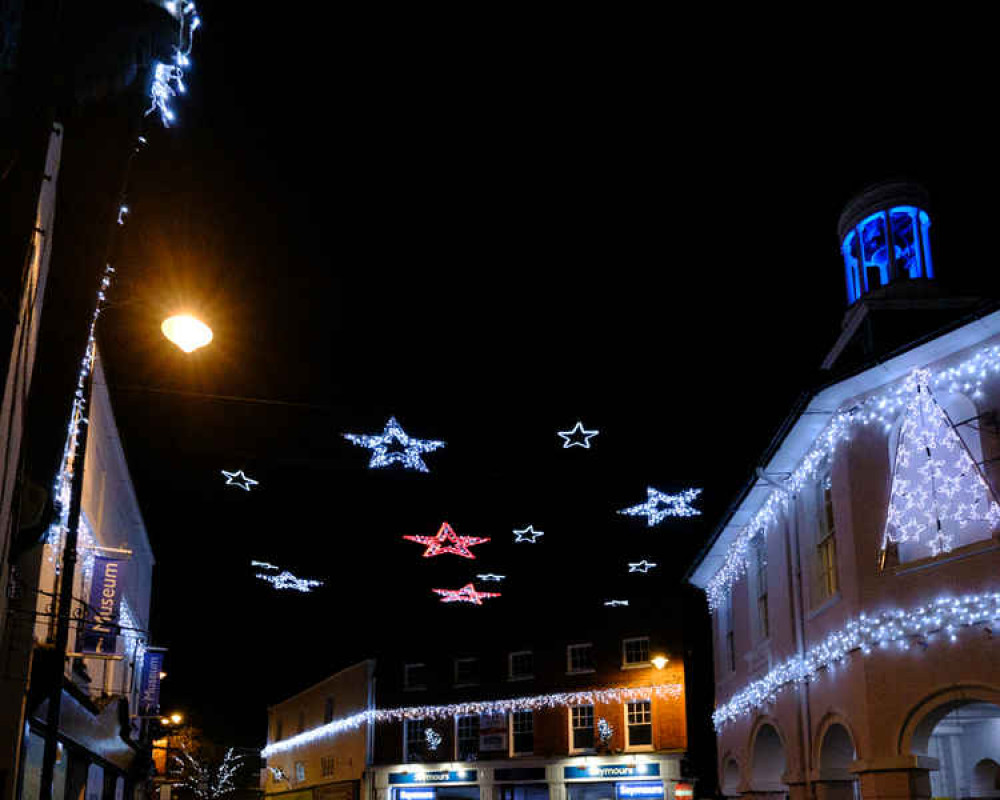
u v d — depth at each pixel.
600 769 34.41
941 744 16.31
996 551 10.05
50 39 4.73
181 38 5.42
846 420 12.23
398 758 40.44
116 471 19.97
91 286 7.78
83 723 16.48
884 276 14.30
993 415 10.38
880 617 11.30
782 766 17.09
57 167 6.21
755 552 17.66
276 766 54.97
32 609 11.02
